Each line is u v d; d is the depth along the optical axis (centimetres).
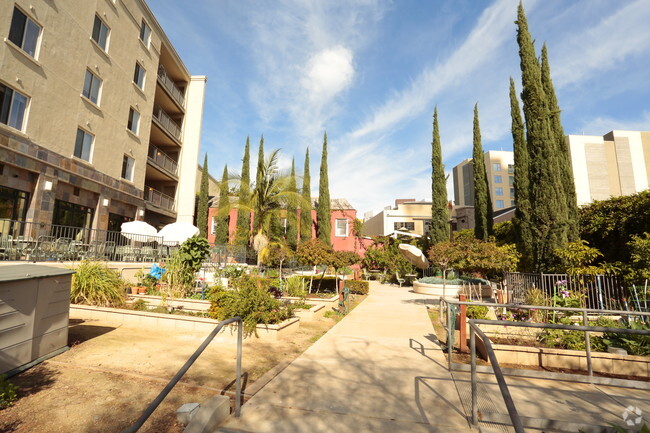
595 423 346
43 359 487
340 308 1142
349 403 389
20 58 1195
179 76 2702
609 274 1092
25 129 1218
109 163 1703
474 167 2369
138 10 1967
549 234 1309
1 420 322
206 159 3194
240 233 2606
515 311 836
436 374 500
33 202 1251
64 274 539
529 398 414
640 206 1170
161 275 1114
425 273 2322
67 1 1416
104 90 1664
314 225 3216
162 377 452
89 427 316
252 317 699
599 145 5419
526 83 1459
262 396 403
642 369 504
